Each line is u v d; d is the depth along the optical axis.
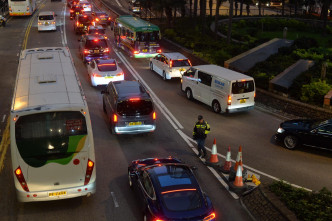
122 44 33.22
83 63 27.67
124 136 15.67
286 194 10.57
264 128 17.11
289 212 9.69
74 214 10.12
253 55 27.58
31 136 9.49
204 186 11.77
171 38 36.53
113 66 22.33
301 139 14.45
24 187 9.57
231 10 32.03
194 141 15.43
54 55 14.80
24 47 33.25
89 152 9.88
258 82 21.55
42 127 9.54
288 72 22.22
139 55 29.78
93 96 20.69
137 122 14.90
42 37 38.06
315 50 28.81
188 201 8.73
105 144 14.80
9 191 11.23
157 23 49.03
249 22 48.28
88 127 9.84
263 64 24.83
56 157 9.63
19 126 9.44
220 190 11.56
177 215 8.40
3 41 35.94
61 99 10.32
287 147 14.90
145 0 50.47
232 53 29.30
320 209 9.70
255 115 18.86
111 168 12.82
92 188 10.11
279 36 42.28
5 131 15.75
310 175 12.77
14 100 10.41
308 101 18.64
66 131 9.66
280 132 15.02
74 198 10.91
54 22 40.75
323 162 13.86
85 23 39.34
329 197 10.33
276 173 12.84
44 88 11.16
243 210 10.50
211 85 18.86
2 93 20.92
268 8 73.56
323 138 13.95
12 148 9.45
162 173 9.65
